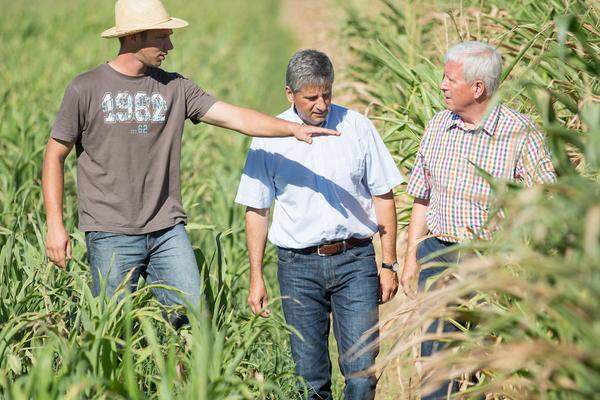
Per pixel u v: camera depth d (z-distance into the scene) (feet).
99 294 46.80
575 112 37.88
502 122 45.06
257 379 41.09
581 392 29.48
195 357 38.88
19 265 53.11
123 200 49.75
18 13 288.71
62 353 38.88
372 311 49.37
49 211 49.32
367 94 88.99
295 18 302.66
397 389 55.31
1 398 37.52
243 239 75.36
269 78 195.31
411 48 91.66
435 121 48.57
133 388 35.47
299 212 48.88
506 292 34.94
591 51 44.96
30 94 129.18
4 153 88.89
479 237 41.68
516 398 34.91
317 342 50.55
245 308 61.05
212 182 80.28
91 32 257.96
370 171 49.49
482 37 69.92
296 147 48.65
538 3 63.62
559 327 31.78
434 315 34.63
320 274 49.37
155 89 49.90
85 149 49.80
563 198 30.07
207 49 227.40
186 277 50.52
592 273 28.60
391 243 50.78
